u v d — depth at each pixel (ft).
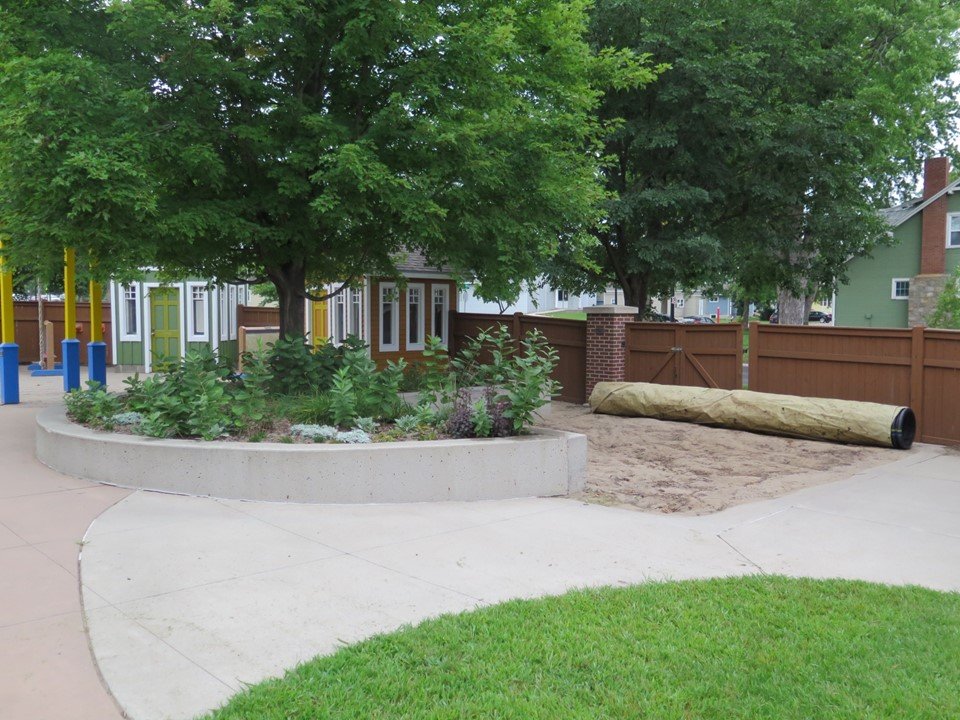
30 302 81.51
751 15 56.03
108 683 12.28
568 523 22.63
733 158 60.54
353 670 12.59
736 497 26.89
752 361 46.42
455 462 24.95
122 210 27.07
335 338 64.69
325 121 30.14
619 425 43.75
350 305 61.26
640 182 59.57
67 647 13.66
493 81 34.86
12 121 24.73
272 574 17.52
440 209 29.89
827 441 38.86
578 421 45.37
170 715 11.32
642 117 56.29
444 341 63.77
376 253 37.83
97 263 31.30
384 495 24.32
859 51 69.15
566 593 16.49
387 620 14.96
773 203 58.90
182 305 70.49
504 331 34.73
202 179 31.09
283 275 37.22
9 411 43.86
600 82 48.34
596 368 51.83
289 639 14.02
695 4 55.47
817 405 39.17
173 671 12.71
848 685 12.48
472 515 23.30
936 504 26.09
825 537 21.95
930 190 112.37
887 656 13.60
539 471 26.22
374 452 24.17
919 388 39.47
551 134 36.40
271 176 31.30
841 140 55.72
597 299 174.09
